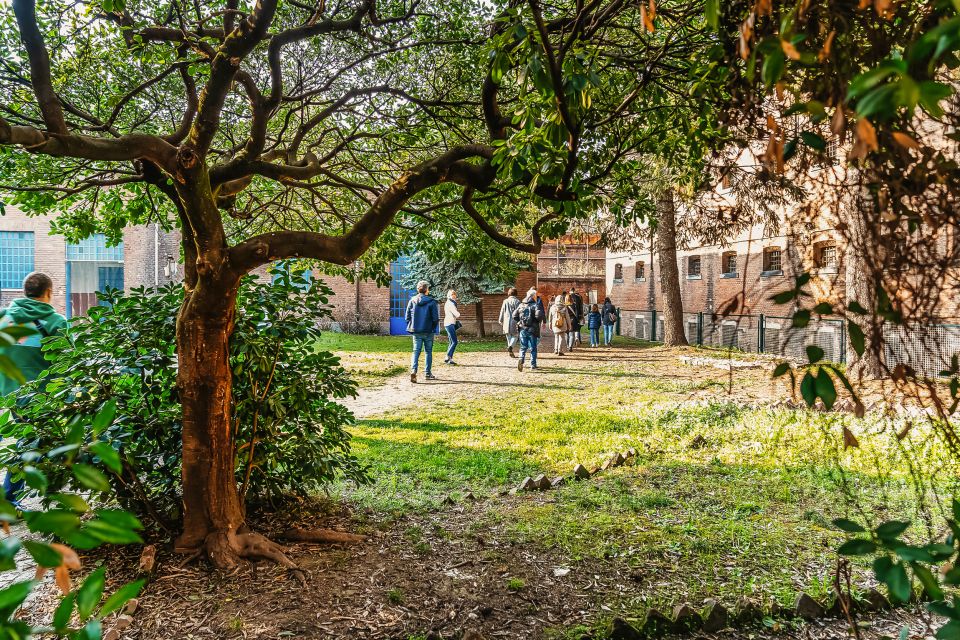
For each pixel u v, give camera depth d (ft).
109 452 2.72
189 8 16.98
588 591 11.91
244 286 15.08
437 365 53.88
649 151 14.94
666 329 66.64
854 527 3.60
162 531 14.10
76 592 2.51
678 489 18.42
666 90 13.10
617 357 59.62
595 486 18.89
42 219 86.48
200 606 11.18
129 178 15.83
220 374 12.85
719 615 10.51
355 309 93.20
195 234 11.84
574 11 12.13
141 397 14.35
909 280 4.31
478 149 13.26
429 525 15.58
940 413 4.52
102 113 17.52
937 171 4.05
